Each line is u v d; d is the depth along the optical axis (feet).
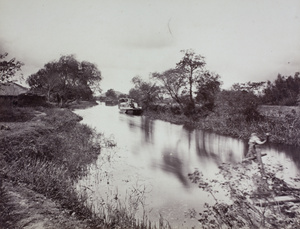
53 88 110.22
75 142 32.42
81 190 20.12
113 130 55.77
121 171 25.80
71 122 51.13
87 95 124.47
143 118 87.92
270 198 17.39
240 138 46.03
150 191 20.66
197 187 21.53
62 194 17.60
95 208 17.03
